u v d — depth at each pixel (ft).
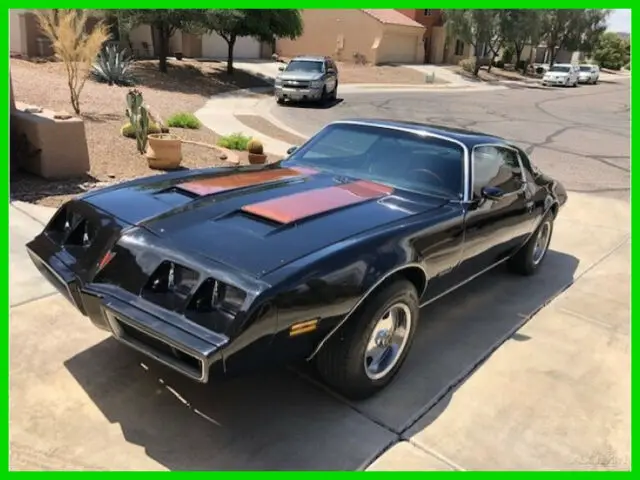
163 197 11.75
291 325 9.09
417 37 145.18
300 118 55.47
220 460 9.23
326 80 67.46
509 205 15.23
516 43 159.63
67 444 9.29
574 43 181.98
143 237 10.09
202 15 71.92
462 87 114.93
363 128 15.65
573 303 16.71
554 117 70.85
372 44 132.26
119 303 9.41
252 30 81.00
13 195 20.84
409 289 11.10
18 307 13.32
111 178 24.70
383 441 10.02
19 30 69.26
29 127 23.24
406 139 14.84
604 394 12.04
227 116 51.85
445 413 10.95
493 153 15.28
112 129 35.45
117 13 69.21
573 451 10.21
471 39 137.28
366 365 10.90
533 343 14.01
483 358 13.10
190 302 8.97
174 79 71.82
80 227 11.30
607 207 28.76
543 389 12.03
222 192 12.00
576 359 13.41
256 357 8.92
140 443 9.45
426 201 13.05
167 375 11.26
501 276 18.53
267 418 10.32
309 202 11.73
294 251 9.70
